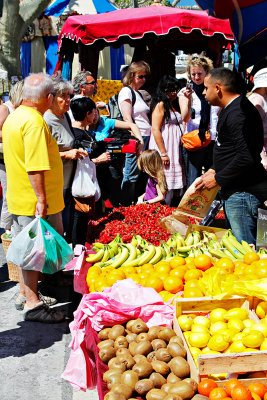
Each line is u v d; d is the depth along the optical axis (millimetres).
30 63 12953
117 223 4051
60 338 3768
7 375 3287
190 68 6219
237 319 2250
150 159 5121
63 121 4410
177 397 1853
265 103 4520
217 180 3559
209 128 6336
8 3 10086
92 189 4473
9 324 3982
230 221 3721
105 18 6887
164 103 5902
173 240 3619
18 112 3555
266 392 1914
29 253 3518
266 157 4305
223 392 1867
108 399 1872
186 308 2381
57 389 3154
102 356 2217
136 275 2949
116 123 5383
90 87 5312
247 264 2912
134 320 2428
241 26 2754
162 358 2105
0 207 5195
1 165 4836
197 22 6707
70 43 7902
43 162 3498
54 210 3908
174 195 6398
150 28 6680
